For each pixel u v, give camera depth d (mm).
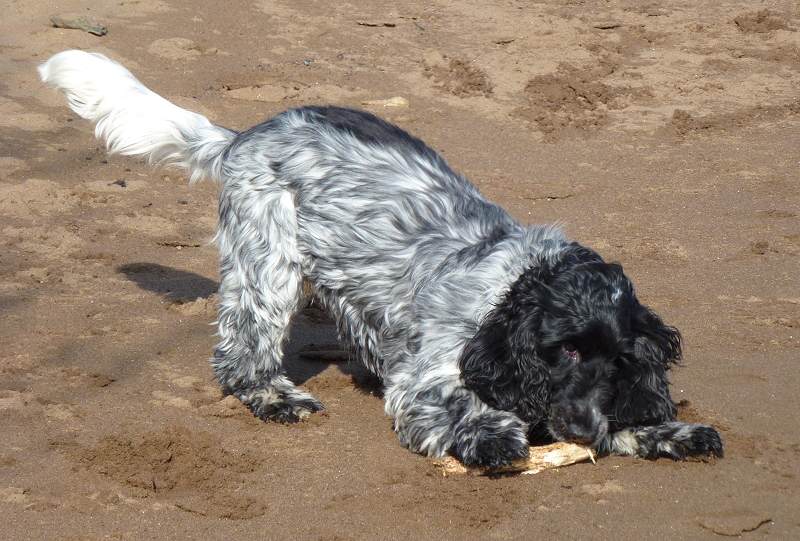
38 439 10516
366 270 10875
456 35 26688
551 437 10383
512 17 27969
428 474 10102
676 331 10266
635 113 22953
